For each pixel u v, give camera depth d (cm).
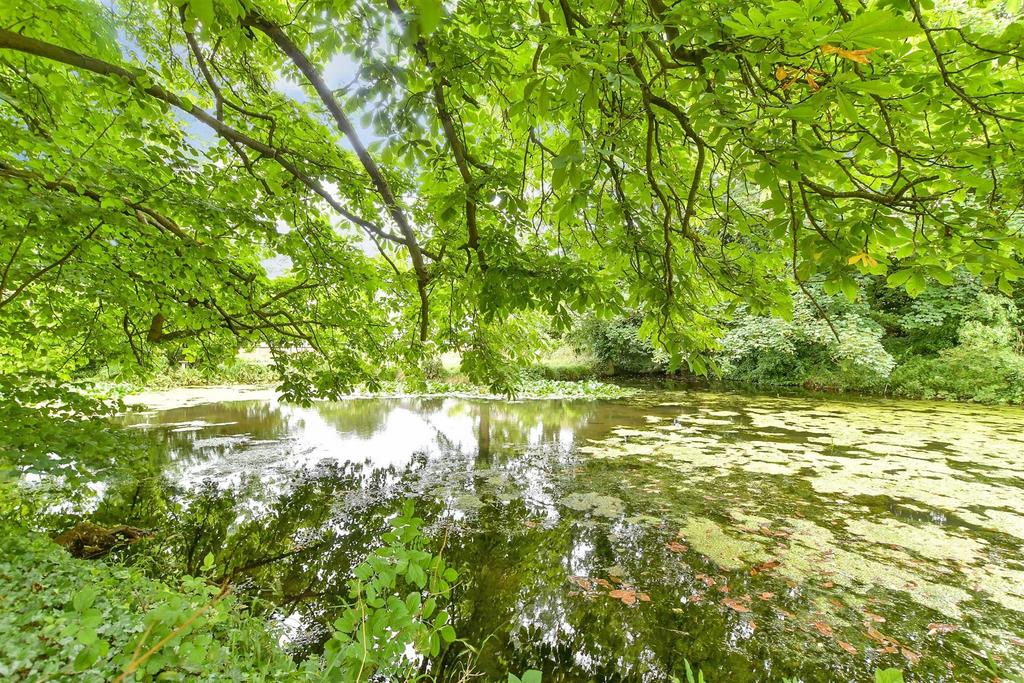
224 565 370
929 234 150
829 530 432
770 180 112
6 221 291
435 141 246
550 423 920
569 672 257
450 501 506
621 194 211
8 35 181
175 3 74
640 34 139
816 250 144
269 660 217
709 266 213
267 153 278
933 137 165
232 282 411
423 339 359
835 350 1280
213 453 689
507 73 223
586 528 438
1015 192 147
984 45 123
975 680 251
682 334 210
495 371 399
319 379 491
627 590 337
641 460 657
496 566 370
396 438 791
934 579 350
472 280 266
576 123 154
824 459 654
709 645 279
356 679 113
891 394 1305
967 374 1196
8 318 404
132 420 918
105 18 262
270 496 518
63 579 239
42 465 320
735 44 110
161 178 315
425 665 258
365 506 491
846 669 260
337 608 314
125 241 359
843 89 95
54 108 290
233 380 1511
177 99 232
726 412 1034
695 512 474
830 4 91
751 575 356
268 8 263
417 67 221
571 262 230
